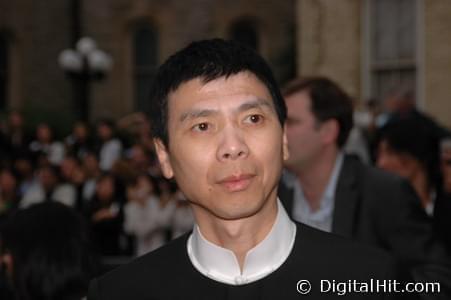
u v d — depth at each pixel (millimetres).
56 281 2277
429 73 11000
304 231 1633
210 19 17312
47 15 17672
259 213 1512
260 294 1522
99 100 17812
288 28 17297
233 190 1424
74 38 17734
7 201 9195
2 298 2301
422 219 2570
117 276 1640
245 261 1538
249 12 17250
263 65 1529
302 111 2812
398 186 2596
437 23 10914
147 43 17812
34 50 17672
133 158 8789
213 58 1480
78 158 10195
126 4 17703
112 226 6863
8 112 16219
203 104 1447
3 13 17484
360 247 1596
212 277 1550
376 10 11508
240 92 1454
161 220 6805
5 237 2324
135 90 17875
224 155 1418
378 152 3580
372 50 11547
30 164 10617
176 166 1512
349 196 2676
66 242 2322
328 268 1551
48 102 17656
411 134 3348
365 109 10297
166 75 1538
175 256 1628
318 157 2826
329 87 2869
